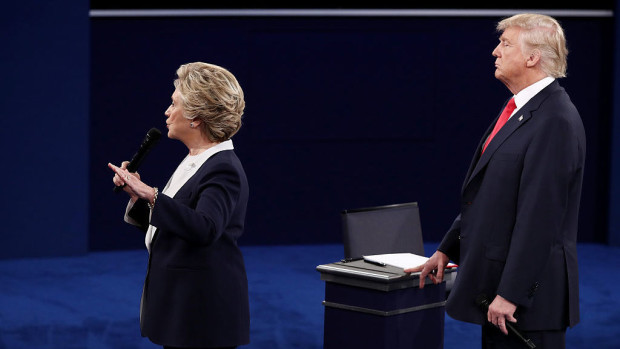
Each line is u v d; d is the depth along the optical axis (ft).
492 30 94.53
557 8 93.71
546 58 30.99
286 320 61.26
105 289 72.59
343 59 93.45
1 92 82.84
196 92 29.71
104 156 90.43
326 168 94.94
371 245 42.83
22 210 84.99
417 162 95.76
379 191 95.76
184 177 29.94
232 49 91.66
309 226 95.61
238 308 29.73
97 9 88.28
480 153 33.63
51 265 82.94
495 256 31.09
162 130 90.68
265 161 94.12
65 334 57.21
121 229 91.86
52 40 83.92
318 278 77.77
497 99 95.40
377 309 37.60
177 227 27.40
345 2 92.27
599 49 94.68
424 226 96.58
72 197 86.63
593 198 96.94
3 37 82.23
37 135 84.53
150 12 89.10
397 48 93.86
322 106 93.91
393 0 92.63
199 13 90.12
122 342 55.26
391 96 94.48
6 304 66.33
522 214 29.89
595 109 95.55
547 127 30.04
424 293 38.93
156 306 29.58
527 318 30.63
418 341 38.88
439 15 93.35
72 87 85.15
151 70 90.12
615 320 61.72
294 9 91.71
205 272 29.09
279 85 93.04
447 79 94.79
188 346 28.94
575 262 31.30
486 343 32.60
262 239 95.04
